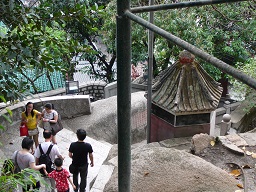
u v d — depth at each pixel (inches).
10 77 173.5
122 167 80.1
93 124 389.1
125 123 76.4
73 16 179.2
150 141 304.5
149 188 164.9
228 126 351.6
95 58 553.0
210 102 271.4
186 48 51.3
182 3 59.1
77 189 234.5
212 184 165.8
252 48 460.8
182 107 267.0
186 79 272.5
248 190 174.1
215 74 421.4
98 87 563.8
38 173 120.0
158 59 483.2
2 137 331.9
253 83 39.0
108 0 499.5
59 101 386.0
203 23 438.6
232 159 209.6
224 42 455.5
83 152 227.3
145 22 62.1
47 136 225.0
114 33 409.4
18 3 171.9
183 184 165.8
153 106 296.4
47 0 187.8
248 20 421.1
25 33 174.7
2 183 112.5
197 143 224.2
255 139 227.3
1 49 172.6
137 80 522.0
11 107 345.7
